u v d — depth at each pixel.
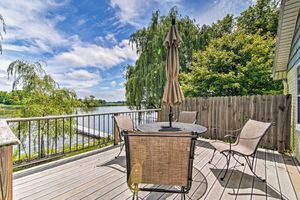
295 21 4.06
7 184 0.96
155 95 8.51
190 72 9.80
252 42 9.11
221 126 5.40
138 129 3.11
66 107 6.36
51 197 2.27
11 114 5.71
